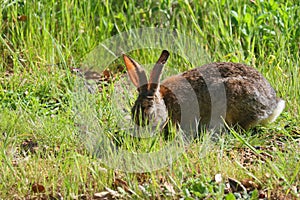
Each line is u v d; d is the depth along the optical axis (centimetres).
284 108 1148
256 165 939
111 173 902
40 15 1419
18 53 1339
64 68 1309
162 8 1448
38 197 862
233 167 915
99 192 867
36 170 909
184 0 1430
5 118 1054
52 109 1148
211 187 847
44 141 1005
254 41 1341
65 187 866
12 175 895
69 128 1036
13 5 1423
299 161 908
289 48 1341
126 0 1522
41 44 1359
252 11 1415
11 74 1297
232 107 1091
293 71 1216
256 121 1097
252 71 1123
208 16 1418
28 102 1138
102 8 1455
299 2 1448
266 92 1103
